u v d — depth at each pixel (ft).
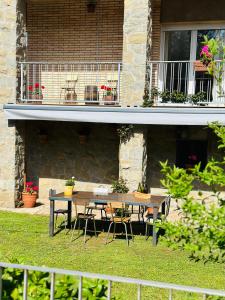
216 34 35.22
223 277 18.62
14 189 33.76
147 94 31.19
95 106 30.91
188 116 28.89
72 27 38.58
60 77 39.17
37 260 20.43
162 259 21.12
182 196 8.57
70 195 25.68
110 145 37.11
